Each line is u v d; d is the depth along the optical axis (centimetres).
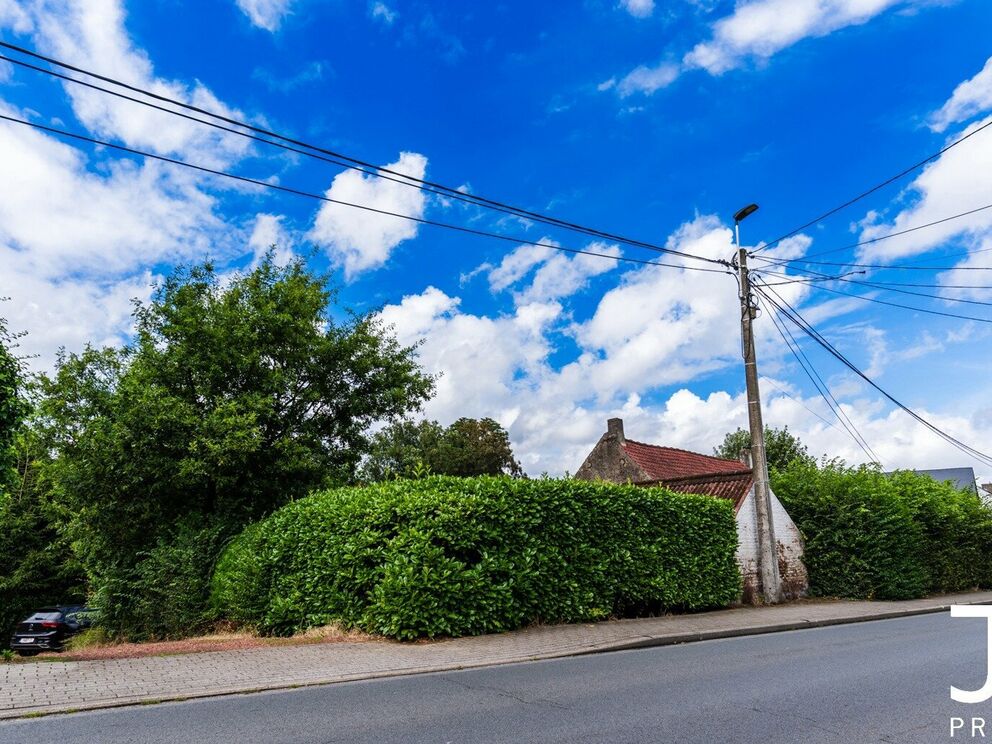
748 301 1784
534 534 1203
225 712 633
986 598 2019
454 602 1063
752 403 1769
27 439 1641
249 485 1808
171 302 1967
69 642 1983
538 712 632
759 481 1739
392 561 1052
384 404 2284
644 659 946
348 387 2228
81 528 1823
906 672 836
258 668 832
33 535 2988
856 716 615
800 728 575
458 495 1113
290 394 2095
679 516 1486
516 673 830
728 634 1212
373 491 1167
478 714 625
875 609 1631
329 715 621
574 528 1266
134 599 1581
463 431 5516
